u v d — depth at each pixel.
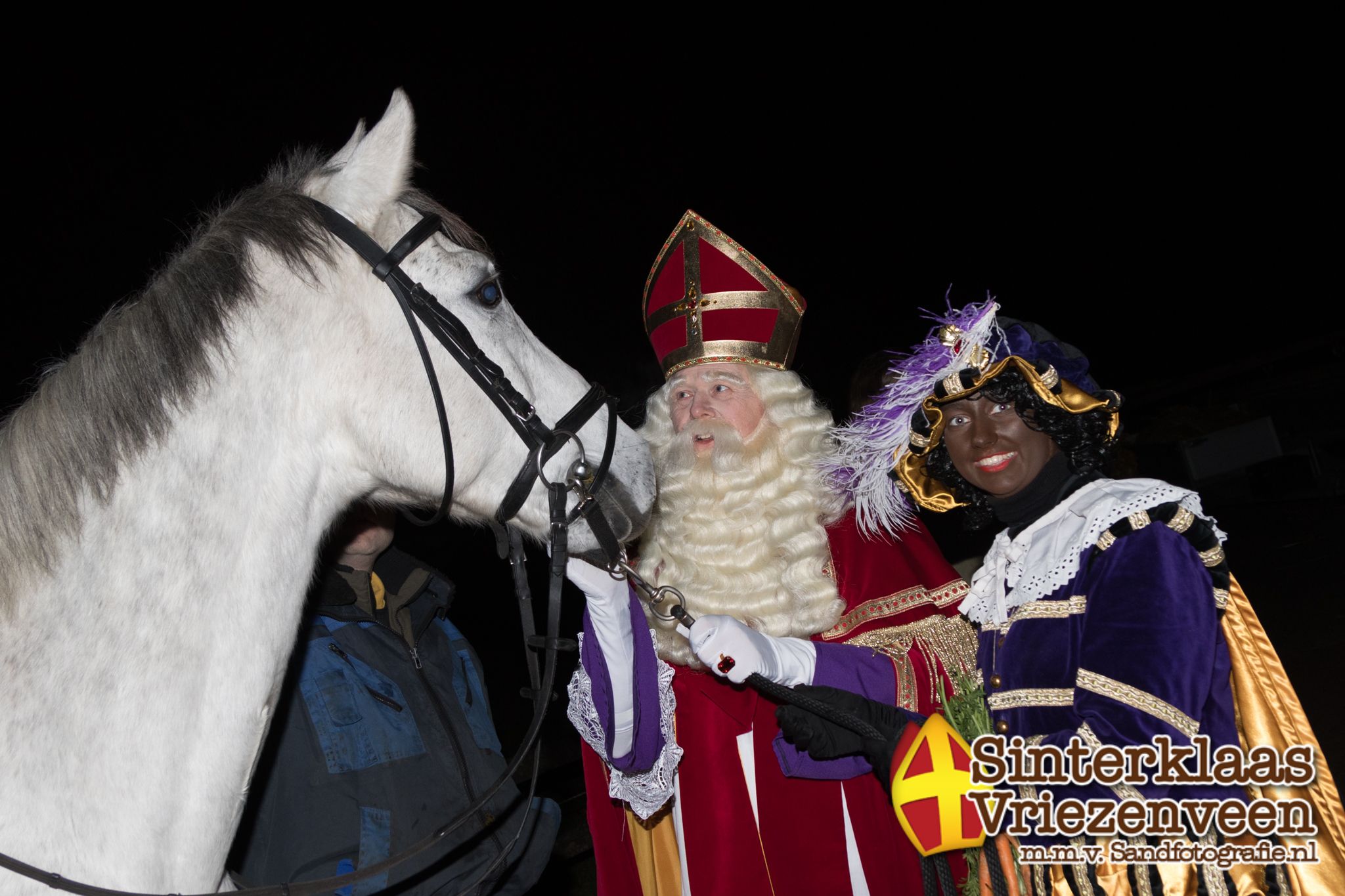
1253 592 6.39
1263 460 9.58
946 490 1.86
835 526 2.27
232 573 1.41
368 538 1.91
